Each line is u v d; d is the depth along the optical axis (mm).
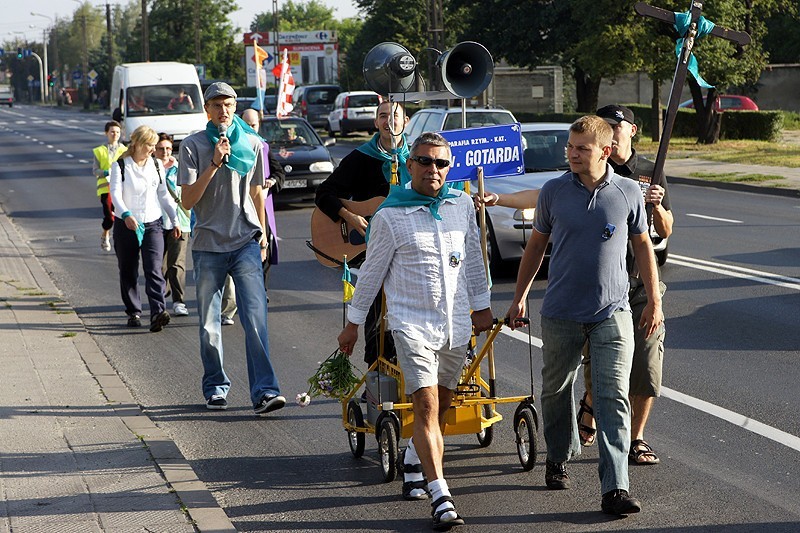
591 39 36250
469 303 5988
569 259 5848
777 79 55500
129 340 10828
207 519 5715
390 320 5770
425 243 5715
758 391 8281
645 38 35125
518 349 10008
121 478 6371
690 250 15844
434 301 5723
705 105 38375
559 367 6031
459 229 5812
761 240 16766
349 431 6973
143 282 14445
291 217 21844
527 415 6473
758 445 6988
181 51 99625
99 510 5836
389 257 5781
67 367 9281
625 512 5746
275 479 6602
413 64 7125
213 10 100875
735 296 12195
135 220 11000
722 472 6484
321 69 73250
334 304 12695
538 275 13914
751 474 6430
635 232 5926
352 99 51781
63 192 28688
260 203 8328
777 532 5512
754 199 23531
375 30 67000
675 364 9203
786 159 31562
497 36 48250
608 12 35938
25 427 7430
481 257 6031
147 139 11156
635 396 6613
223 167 8078
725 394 8219
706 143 38188
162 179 11359
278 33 71312
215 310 8266
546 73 53906
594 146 5746
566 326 5930
